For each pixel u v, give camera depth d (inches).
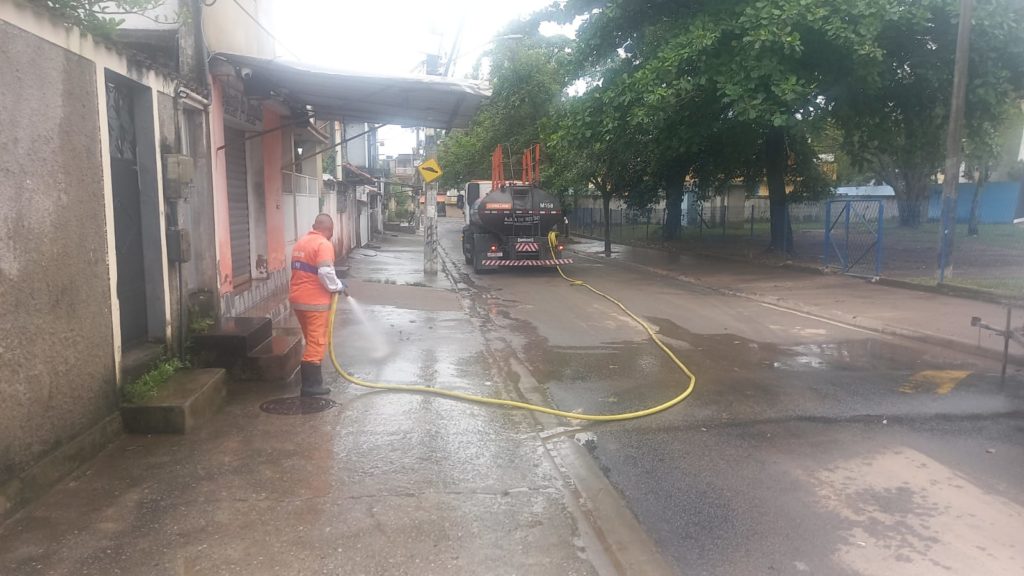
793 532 156.9
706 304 518.6
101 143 194.1
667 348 358.6
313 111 540.4
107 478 173.5
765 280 632.4
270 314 407.5
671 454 206.7
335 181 828.6
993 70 595.8
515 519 157.9
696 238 1219.9
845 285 576.4
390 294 547.8
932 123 707.4
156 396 213.6
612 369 314.0
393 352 330.0
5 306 148.2
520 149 1215.6
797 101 566.3
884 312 439.2
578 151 824.9
